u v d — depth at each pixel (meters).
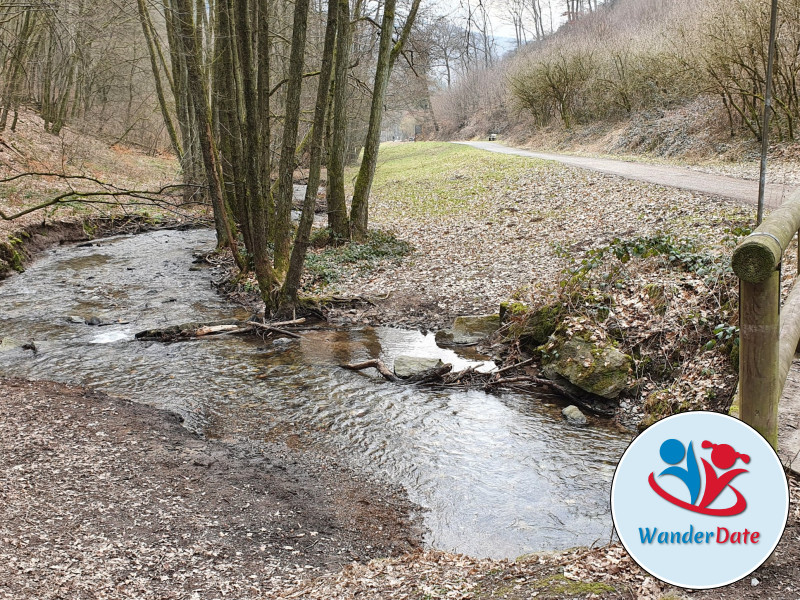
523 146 47.66
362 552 5.34
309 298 13.09
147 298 14.49
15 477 5.88
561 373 8.79
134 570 4.59
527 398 8.84
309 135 18.81
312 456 7.20
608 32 45.41
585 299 9.80
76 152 30.02
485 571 4.33
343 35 17.42
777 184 17.86
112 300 14.25
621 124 37.19
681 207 16.31
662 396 7.93
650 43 34.25
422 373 9.44
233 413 8.34
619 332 9.14
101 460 6.45
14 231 18.64
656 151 29.73
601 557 3.99
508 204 22.31
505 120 61.81
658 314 9.11
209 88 20.06
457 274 14.91
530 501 6.25
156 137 41.53
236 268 16.55
